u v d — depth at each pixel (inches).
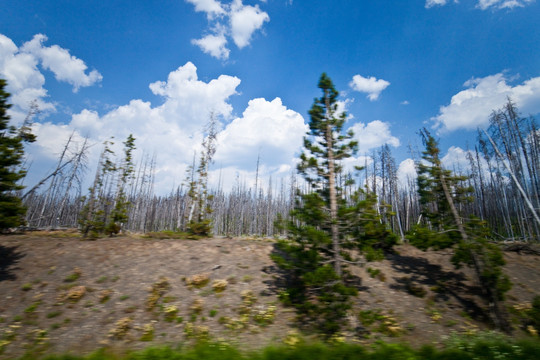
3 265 562.3
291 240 496.1
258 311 481.1
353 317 440.1
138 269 595.2
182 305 488.1
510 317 495.5
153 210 2974.9
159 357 307.1
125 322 422.3
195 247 724.7
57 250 647.8
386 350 310.2
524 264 699.4
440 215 614.2
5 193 577.0
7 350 344.5
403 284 629.0
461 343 357.4
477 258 525.0
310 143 522.6
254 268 637.3
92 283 533.3
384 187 1638.8
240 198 3075.8
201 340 379.9
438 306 541.3
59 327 405.7
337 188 506.6
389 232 700.0
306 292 531.5
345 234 483.2
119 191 1095.0
